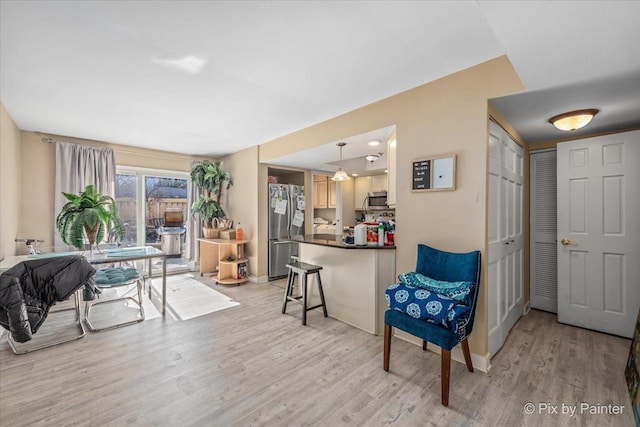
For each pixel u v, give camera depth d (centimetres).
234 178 513
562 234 299
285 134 393
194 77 226
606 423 157
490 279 222
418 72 220
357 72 219
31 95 259
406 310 194
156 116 316
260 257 463
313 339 261
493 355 227
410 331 189
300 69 214
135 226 471
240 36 173
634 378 177
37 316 217
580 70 170
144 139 415
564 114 236
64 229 282
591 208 282
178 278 484
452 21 159
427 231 239
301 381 195
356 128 297
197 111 301
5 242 295
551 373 205
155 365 215
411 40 178
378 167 506
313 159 430
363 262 283
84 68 211
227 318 311
